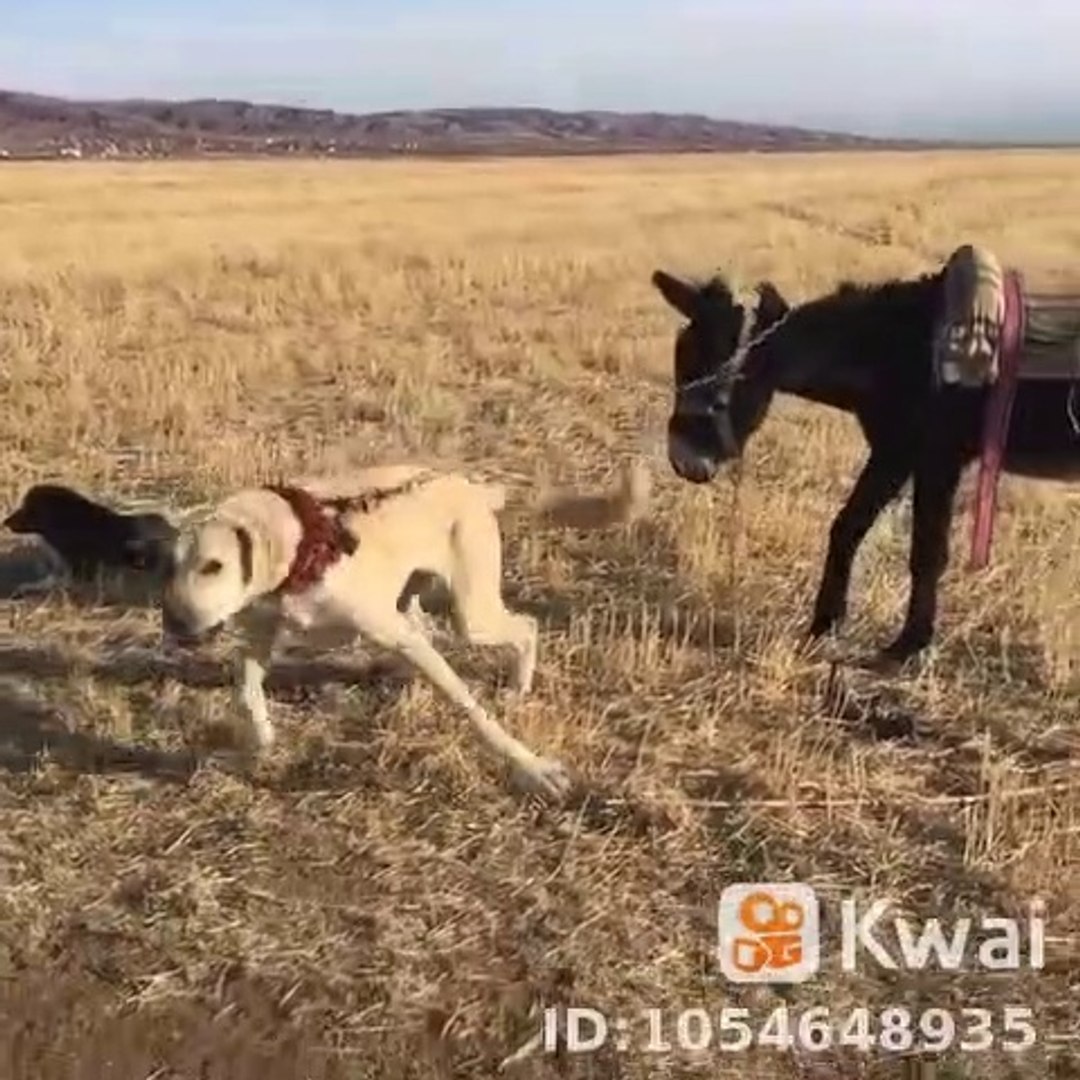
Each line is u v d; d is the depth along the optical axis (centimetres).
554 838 331
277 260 1344
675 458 418
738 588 466
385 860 323
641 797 342
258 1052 271
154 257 1363
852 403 415
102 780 353
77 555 475
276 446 641
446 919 304
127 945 296
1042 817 340
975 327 386
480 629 372
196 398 720
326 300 1078
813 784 352
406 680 399
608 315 1029
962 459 407
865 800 346
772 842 330
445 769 353
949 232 1733
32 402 702
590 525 396
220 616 317
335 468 597
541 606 459
